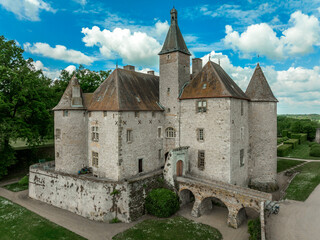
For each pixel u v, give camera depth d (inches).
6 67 1360.7
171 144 1280.8
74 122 1157.1
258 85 1244.5
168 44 1277.1
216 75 1128.8
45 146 1903.3
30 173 1231.5
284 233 740.0
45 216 987.3
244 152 1189.1
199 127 1128.2
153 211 965.8
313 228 768.9
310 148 2268.7
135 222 916.0
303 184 1211.9
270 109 1225.4
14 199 1192.2
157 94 1362.0
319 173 1365.7
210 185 934.4
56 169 1198.3
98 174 1133.7
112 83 1177.4
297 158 1923.0
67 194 1048.2
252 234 717.9
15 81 1353.3
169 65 1269.7
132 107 1102.4
